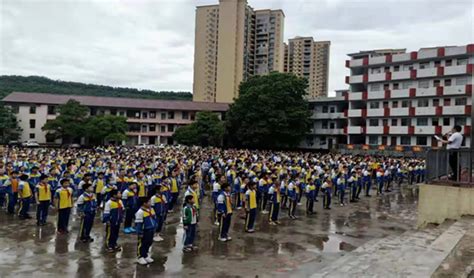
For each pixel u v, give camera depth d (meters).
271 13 101.88
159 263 9.61
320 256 10.66
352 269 6.78
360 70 54.97
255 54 103.00
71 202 12.48
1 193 15.39
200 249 10.95
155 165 21.20
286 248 11.35
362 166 25.73
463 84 45.44
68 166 17.59
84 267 9.11
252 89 51.81
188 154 30.30
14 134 57.12
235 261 9.95
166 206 13.67
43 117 59.59
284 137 51.03
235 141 57.28
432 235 9.36
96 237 11.84
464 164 10.98
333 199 21.39
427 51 47.75
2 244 10.82
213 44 97.44
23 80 99.50
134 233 12.42
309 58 111.62
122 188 15.58
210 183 22.59
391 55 50.62
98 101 62.97
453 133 11.44
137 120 64.38
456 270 6.47
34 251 10.23
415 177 29.77
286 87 50.59
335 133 56.59
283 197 16.97
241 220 15.09
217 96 95.62
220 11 95.38
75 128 53.62
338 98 56.06
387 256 7.50
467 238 8.29
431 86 47.91
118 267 9.20
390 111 50.31
